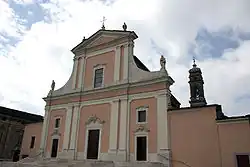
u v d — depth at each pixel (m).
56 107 24.81
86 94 22.83
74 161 18.20
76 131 22.02
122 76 21.08
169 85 18.66
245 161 13.67
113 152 18.78
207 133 15.36
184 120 16.55
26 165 18.06
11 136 34.12
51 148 23.25
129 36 22.02
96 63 23.66
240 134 14.20
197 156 15.28
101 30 24.20
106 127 20.25
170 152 16.33
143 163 15.95
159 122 17.53
